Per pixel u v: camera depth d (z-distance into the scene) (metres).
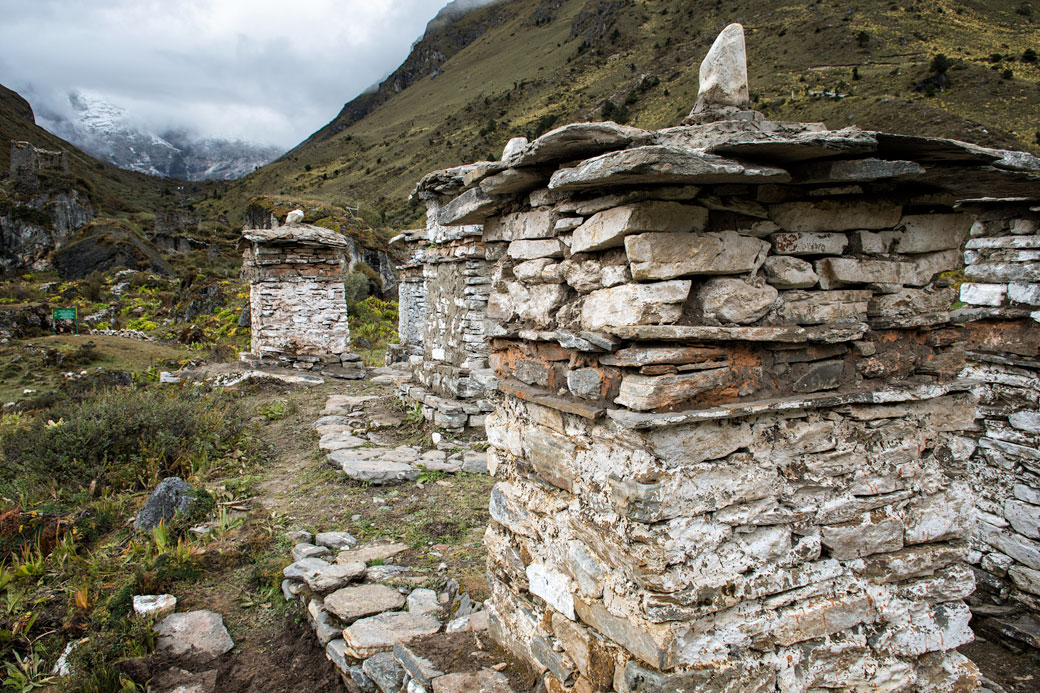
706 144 2.64
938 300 3.31
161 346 17.75
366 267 30.31
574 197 3.03
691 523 2.62
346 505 6.41
